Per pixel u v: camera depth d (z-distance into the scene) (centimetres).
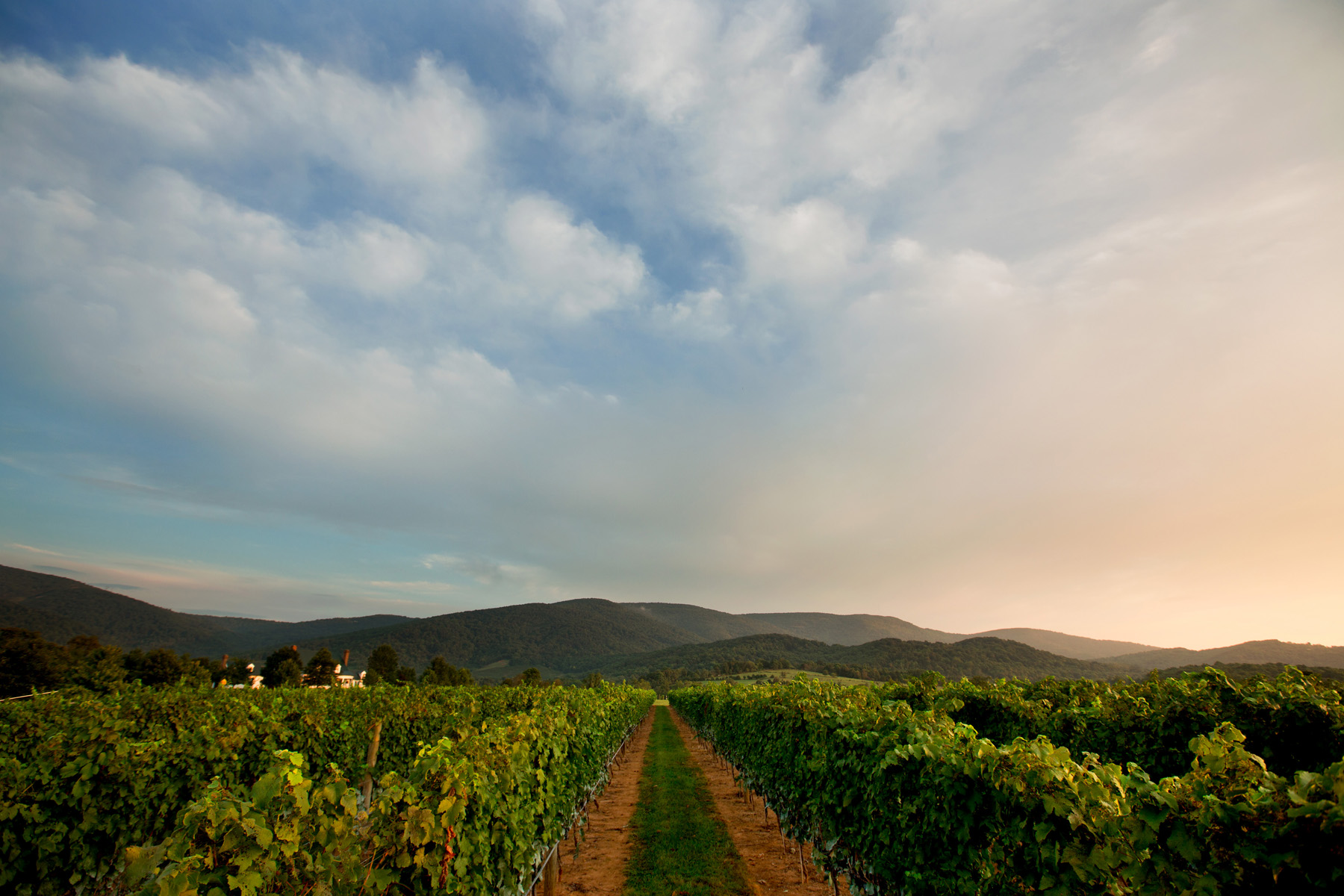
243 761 1002
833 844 738
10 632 3588
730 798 1530
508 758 622
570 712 1120
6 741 917
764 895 830
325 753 1248
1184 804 325
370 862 406
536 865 723
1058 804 379
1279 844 291
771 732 1141
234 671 5100
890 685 1524
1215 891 303
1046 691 1222
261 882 304
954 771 480
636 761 2255
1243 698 800
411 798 435
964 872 464
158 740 823
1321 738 728
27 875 634
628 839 1116
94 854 691
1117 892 354
